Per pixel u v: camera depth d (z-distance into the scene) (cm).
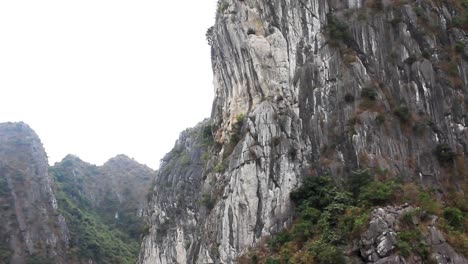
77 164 14162
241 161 3625
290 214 3375
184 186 7181
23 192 11144
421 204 2983
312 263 2875
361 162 3356
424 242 2728
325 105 3603
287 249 3094
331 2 3875
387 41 3719
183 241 6688
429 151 3409
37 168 11800
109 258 10700
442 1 3903
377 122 3444
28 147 12312
